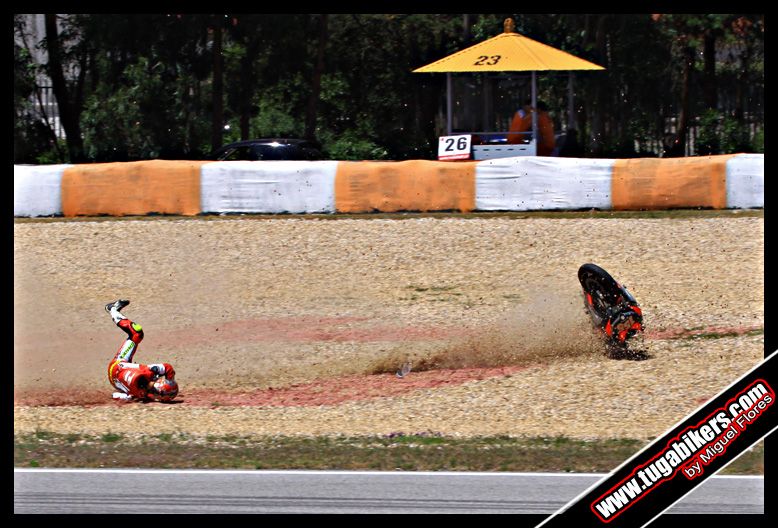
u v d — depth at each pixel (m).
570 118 89.88
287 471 25.44
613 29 120.06
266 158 81.88
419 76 112.94
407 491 23.75
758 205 64.69
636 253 56.31
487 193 66.69
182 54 109.75
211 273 55.03
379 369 37.78
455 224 62.88
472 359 38.69
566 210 66.31
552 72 89.44
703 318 44.03
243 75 112.75
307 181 67.50
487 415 31.17
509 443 27.78
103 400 33.91
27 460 26.34
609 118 121.31
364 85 117.31
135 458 26.55
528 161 66.50
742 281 50.50
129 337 34.50
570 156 89.00
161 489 23.94
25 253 59.16
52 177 68.94
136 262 57.19
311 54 115.19
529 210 66.56
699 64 126.75
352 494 23.53
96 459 26.45
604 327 38.44
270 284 52.84
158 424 30.34
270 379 36.66
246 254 58.34
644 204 65.81
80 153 105.44
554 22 120.88
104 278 54.25
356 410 32.12
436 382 35.59
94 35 106.06
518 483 24.30
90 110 107.12
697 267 53.41
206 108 118.12
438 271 54.41
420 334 42.91
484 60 81.31
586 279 39.22
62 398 34.09
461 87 86.00
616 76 118.75
